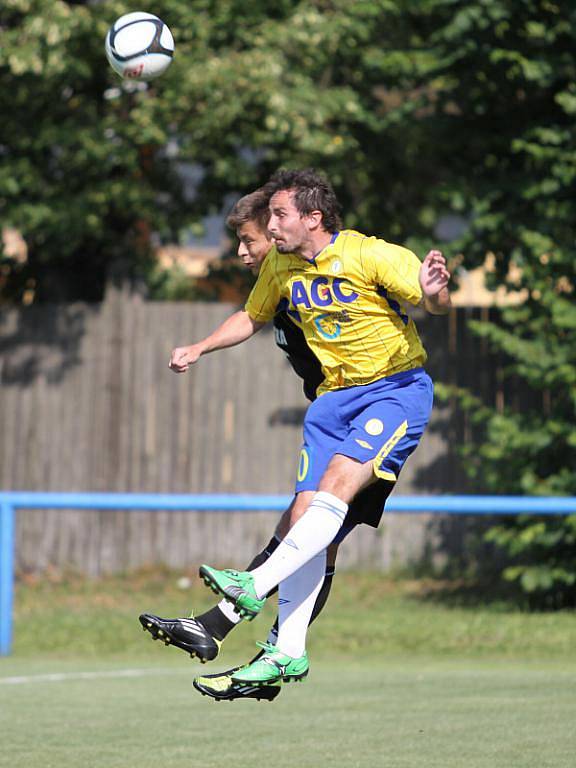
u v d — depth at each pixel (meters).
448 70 44.75
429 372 48.84
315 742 20.38
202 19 47.41
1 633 34.38
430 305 16.39
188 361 17.83
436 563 48.88
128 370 51.25
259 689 16.98
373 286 16.70
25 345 51.78
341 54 51.16
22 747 20.02
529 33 43.75
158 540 50.66
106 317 51.41
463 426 48.44
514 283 45.03
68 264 55.44
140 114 46.88
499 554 47.88
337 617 40.81
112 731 21.61
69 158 48.75
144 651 35.22
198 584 49.22
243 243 18.25
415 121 46.56
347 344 17.03
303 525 16.08
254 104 47.59
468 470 44.06
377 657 33.66
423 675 29.31
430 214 58.94
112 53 21.20
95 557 50.75
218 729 21.81
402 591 47.09
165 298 67.69
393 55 45.62
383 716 23.08
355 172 53.41
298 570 17.20
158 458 50.94
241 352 50.69
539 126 44.41
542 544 42.66
